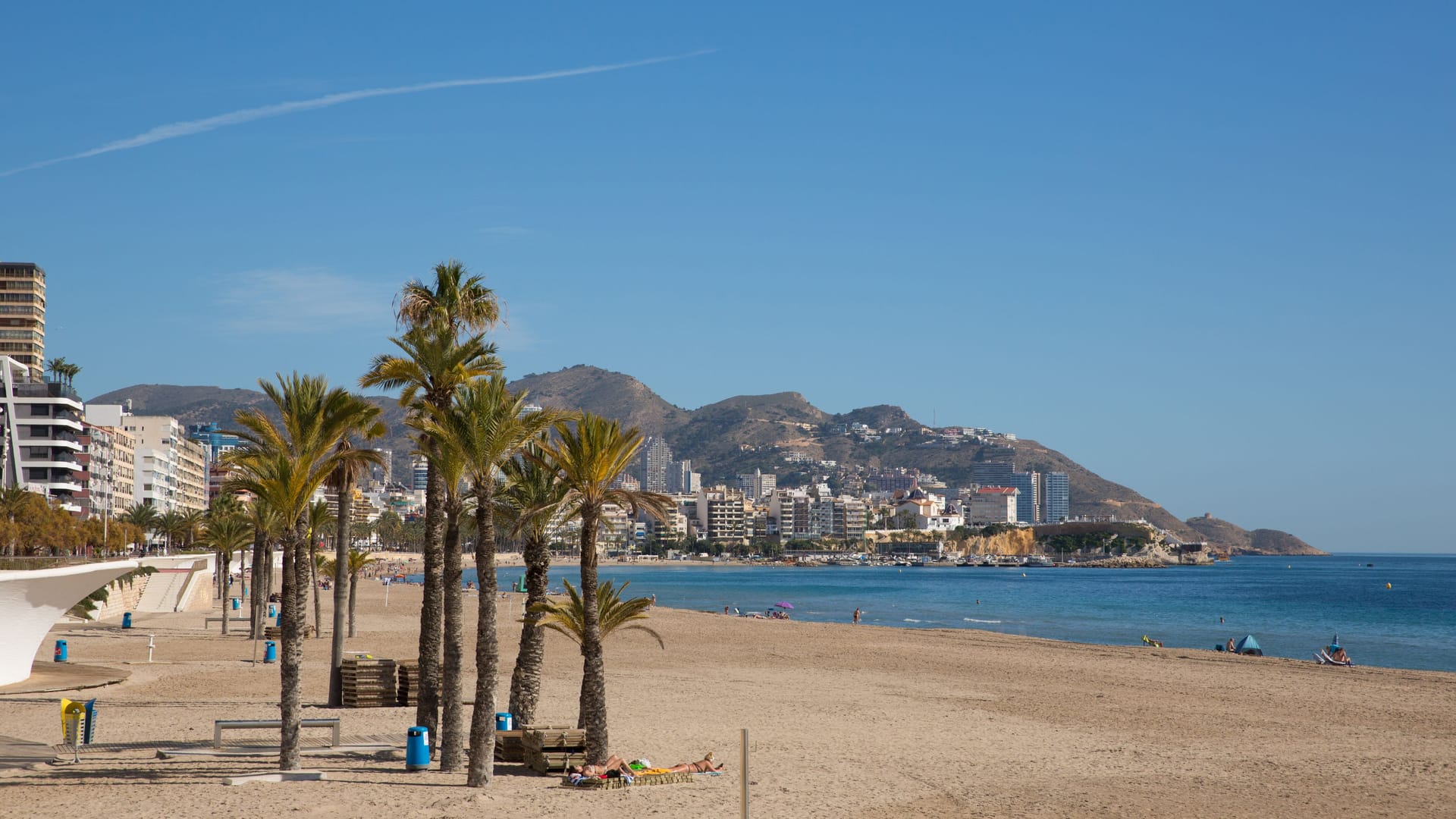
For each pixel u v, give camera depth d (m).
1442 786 29.34
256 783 26.28
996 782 29.11
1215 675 58.88
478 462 27.20
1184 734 38.41
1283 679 57.22
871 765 31.27
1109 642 103.12
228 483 31.75
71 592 45.94
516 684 34.59
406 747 31.69
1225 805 26.61
